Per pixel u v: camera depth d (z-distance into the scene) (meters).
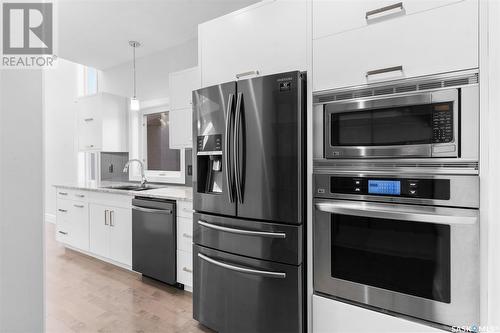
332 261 1.51
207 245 1.91
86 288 2.63
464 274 1.19
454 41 1.20
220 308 1.84
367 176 1.41
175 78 3.10
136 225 2.85
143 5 2.74
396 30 1.32
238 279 1.75
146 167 4.03
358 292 1.44
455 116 1.20
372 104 1.38
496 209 1.11
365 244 1.42
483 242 1.15
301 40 1.62
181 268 2.54
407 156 1.30
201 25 2.07
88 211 3.41
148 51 3.85
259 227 1.67
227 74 1.93
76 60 4.16
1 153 0.46
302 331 1.58
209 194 1.90
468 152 1.18
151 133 4.00
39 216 0.50
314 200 1.56
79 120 4.15
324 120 1.53
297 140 1.54
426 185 1.26
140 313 2.19
